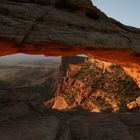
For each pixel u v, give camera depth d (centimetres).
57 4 2006
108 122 1958
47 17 1836
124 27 2439
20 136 1371
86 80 5719
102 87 5209
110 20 2345
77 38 1920
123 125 1903
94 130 1783
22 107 1944
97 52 2355
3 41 1642
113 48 2202
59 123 1794
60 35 1833
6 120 1662
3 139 1309
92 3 2214
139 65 2834
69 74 6631
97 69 6231
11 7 1678
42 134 1433
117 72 5694
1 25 1577
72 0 2044
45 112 2142
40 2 1900
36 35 1727
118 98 4572
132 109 3391
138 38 2464
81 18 2089
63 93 6138
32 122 1656
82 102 5206
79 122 1920
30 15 1739
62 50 2084
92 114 2247
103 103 4638
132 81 5084
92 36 2033
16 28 1634
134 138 1719
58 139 1503
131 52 2405
